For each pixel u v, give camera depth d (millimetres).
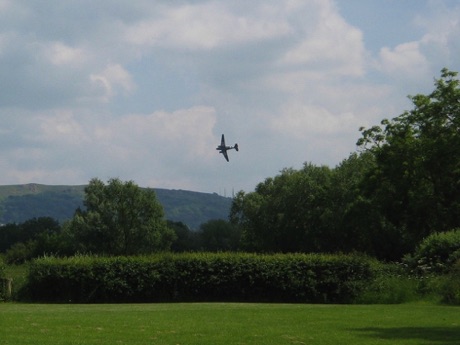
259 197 136000
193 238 195875
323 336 21828
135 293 49094
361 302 46969
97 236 142125
